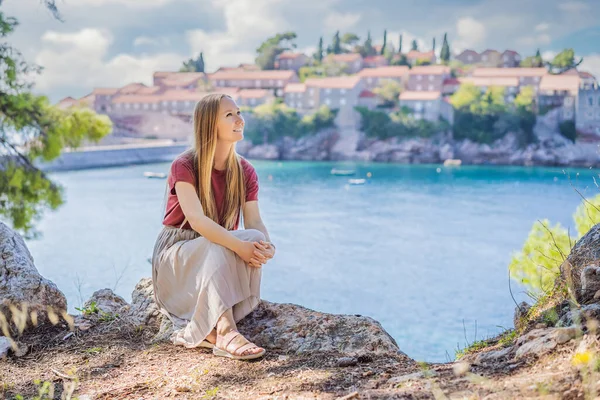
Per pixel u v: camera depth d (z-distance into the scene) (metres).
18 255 3.74
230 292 3.00
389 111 138.75
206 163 3.10
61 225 56.94
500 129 133.38
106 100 159.00
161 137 154.62
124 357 3.07
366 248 49.91
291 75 168.88
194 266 3.09
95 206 68.00
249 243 3.04
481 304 31.39
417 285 36.88
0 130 14.20
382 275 40.09
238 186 3.27
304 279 39.22
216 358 2.92
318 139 138.12
